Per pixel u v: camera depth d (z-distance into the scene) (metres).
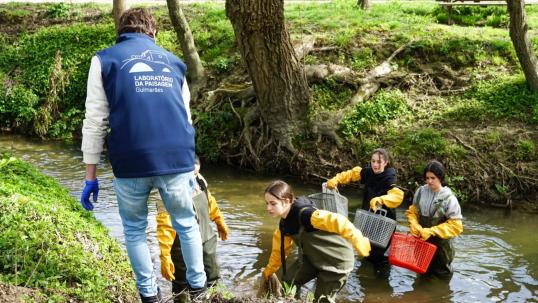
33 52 17.41
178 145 4.21
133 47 4.26
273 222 9.20
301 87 11.95
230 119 12.96
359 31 14.65
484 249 8.27
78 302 4.84
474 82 12.58
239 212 9.69
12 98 15.72
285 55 11.52
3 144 14.35
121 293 5.23
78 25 18.30
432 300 6.73
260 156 12.21
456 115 11.74
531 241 8.60
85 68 16.30
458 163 10.62
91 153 4.26
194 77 14.34
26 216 5.80
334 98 12.55
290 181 11.59
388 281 7.17
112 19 18.66
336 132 11.85
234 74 14.22
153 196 10.13
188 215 4.46
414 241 6.96
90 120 4.19
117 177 4.21
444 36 13.91
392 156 10.98
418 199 7.22
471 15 16.27
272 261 5.99
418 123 11.72
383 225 7.07
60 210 6.25
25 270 5.00
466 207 10.09
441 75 12.97
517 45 11.73
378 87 12.67
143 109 4.13
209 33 16.19
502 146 10.75
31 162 12.65
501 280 7.27
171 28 17.34
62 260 5.32
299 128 12.03
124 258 6.00
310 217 5.53
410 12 17.20
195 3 19.58
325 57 13.84
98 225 6.81
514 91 12.03
